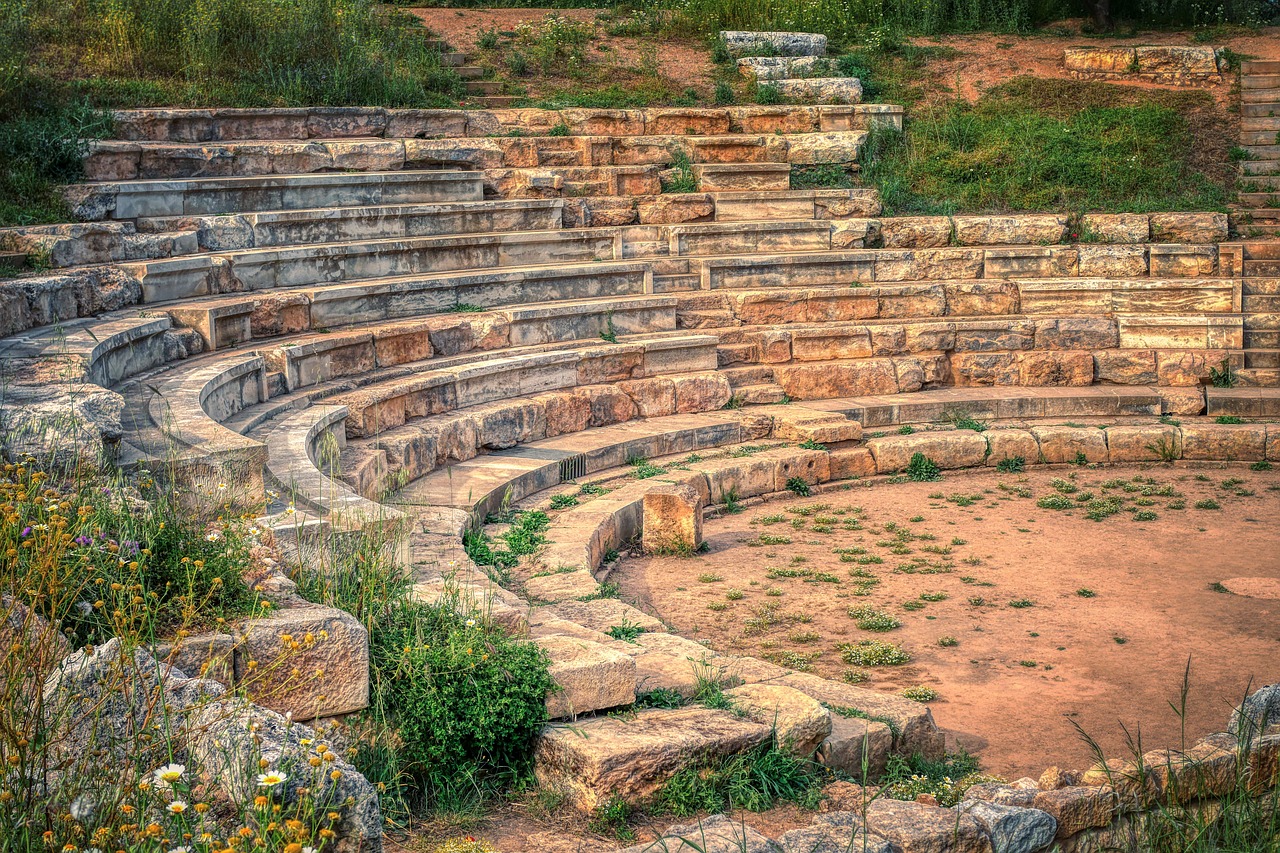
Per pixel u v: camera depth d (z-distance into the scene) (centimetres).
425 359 1505
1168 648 960
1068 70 2342
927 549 1245
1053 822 554
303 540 722
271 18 2000
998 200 2066
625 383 1591
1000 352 1802
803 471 1491
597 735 586
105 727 459
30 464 660
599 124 2073
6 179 1424
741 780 591
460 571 877
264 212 1557
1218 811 598
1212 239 1948
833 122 2167
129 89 1742
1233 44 2400
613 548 1216
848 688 757
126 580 536
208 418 933
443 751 571
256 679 523
